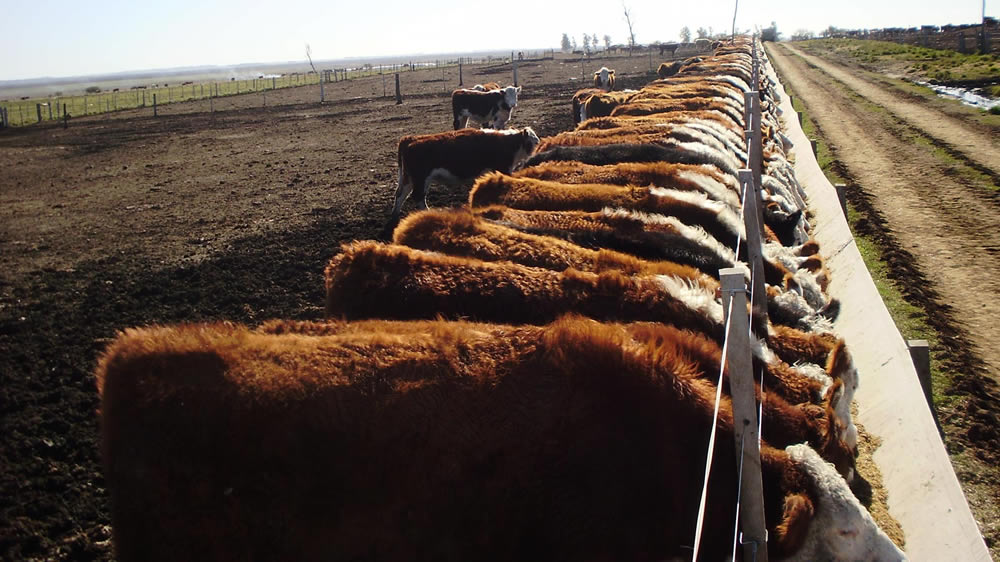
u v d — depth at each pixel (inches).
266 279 391.9
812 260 272.8
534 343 140.7
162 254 444.8
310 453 128.6
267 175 699.4
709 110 549.0
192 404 131.1
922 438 185.8
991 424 223.0
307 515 129.5
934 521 164.6
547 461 130.0
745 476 109.1
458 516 129.8
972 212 460.4
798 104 1061.8
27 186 730.2
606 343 136.9
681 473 131.7
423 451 129.6
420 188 514.9
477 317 190.5
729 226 274.4
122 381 135.1
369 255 202.1
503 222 255.8
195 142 989.8
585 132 431.2
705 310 186.1
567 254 217.9
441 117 1079.0
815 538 128.6
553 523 130.2
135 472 132.3
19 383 278.2
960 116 842.2
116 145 1013.8
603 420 132.3
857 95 1128.2
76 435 241.6
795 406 156.6
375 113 1198.3
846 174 590.9
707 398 136.5
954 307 316.2
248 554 132.1
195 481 130.3
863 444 208.8
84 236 504.1
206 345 139.0
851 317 272.2
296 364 135.7
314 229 484.4
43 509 203.5
